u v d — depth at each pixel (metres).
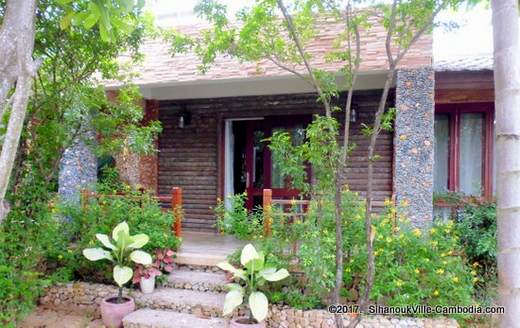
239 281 4.79
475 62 6.33
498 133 1.09
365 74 5.66
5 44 2.11
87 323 4.76
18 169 4.37
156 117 8.05
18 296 4.30
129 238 4.88
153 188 8.11
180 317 4.43
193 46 4.83
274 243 4.72
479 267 5.34
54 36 4.24
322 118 3.19
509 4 1.09
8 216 4.20
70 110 4.61
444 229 4.71
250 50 3.92
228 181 7.90
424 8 3.04
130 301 4.68
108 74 5.05
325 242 4.26
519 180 1.05
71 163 6.41
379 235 4.34
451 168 6.82
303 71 5.53
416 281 4.33
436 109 6.91
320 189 3.40
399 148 5.19
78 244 5.41
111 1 3.00
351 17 3.59
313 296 4.54
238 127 8.06
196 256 5.41
